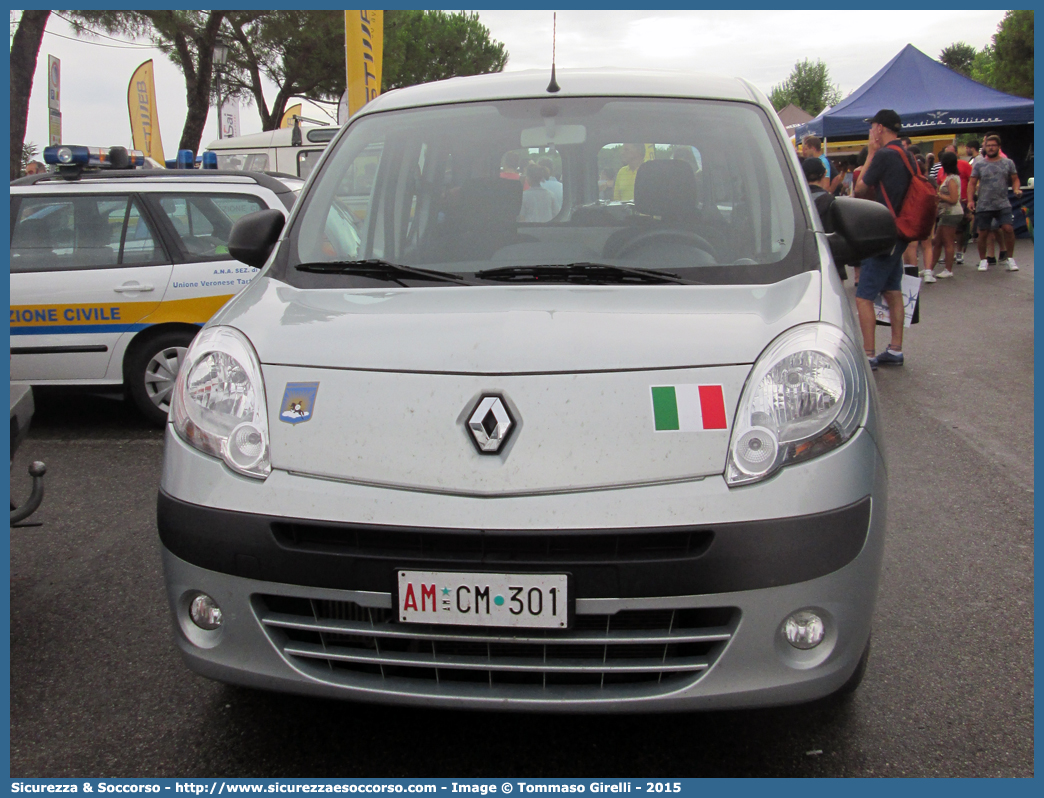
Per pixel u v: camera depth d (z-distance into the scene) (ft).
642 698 7.18
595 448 7.16
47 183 20.33
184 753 8.52
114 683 9.83
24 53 49.19
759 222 9.69
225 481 7.58
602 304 8.45
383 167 10.96
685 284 9.01
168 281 19.95
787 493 7.11
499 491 7.08
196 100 65.62
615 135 10.60
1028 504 15.20
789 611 7.10
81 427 21.33
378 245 10.27
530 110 11.21
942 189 45.91
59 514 15.42
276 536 7.34
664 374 7.47
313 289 9.52
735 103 11.17
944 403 21.74
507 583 7.02
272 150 54.95
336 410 7.57
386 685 7.41
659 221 9.89
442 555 7.10
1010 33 152.56
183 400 8.14
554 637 7.09
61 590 12.35
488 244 9.96
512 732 8.75
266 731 8.86
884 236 9.89
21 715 9.21
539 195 10.36
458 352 7.72
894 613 11.34
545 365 7.52
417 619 7.16
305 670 7.55
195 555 7.60
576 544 7.02
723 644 7.21
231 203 20.49
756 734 8.68
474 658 7.28
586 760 8.30
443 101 11.73
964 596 11.81
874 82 61.26
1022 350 27.68
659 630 7.20
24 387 11.80
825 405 7.45
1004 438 18.90
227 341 8.34
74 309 19.84
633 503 6.99
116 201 20.25
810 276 8.93
